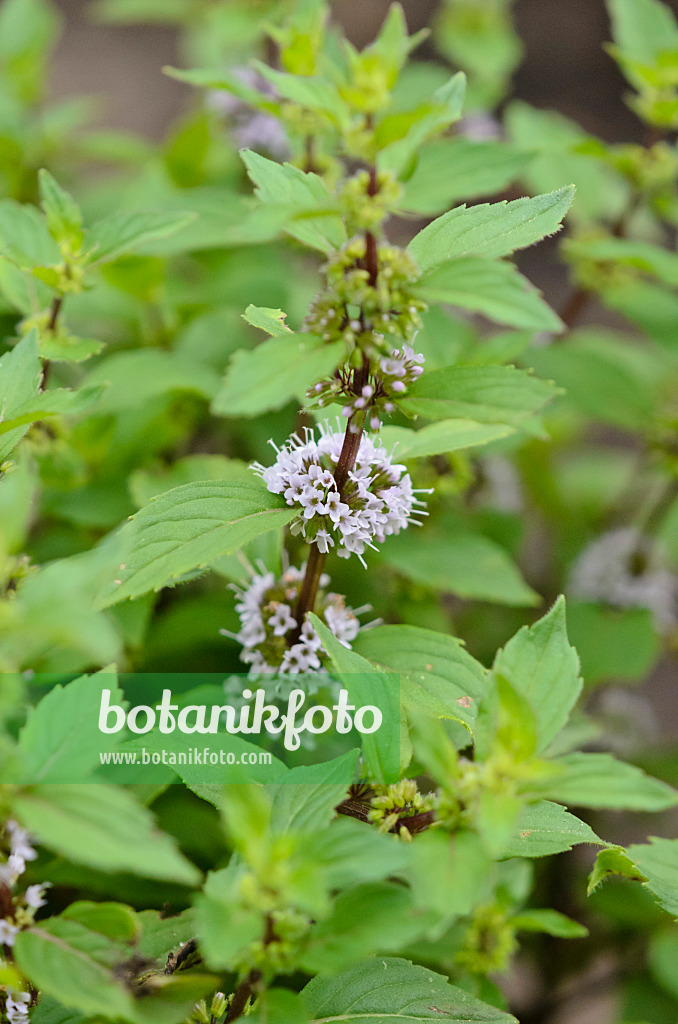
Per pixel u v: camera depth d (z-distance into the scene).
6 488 0.26
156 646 0.38
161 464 0.41
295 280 0.57
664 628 0.54
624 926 0.48
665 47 0.46
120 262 0.40
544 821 0.30
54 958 0.27
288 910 0.26
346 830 0.26
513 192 0.60
